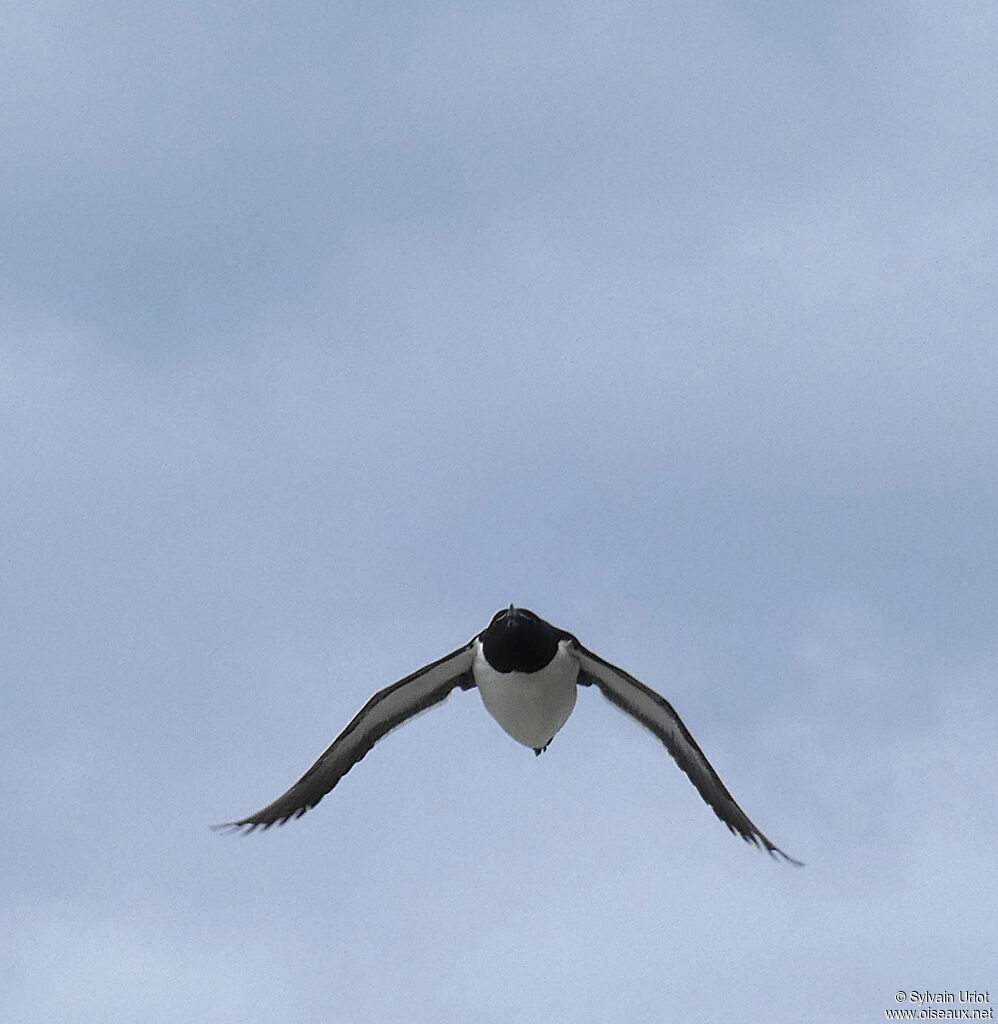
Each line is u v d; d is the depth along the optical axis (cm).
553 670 1753
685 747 1725
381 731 1853
